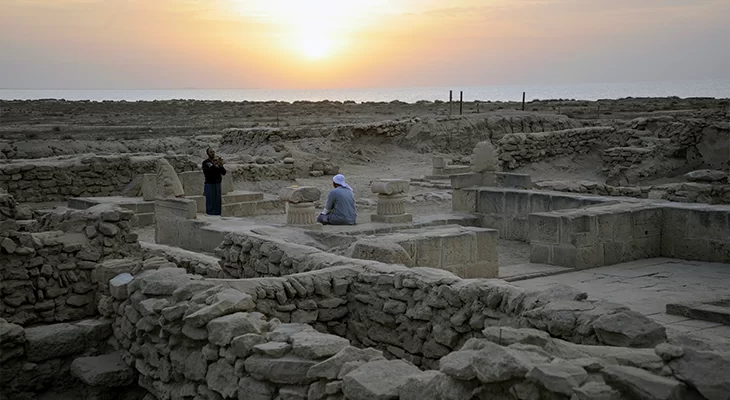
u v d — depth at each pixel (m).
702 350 3.98
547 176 29.17
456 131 37.16
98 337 7.32
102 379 6.62
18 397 6.81
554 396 3.58
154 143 36.38
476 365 3.85
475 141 37.53
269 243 9.44
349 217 14.73
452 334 6.31
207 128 51.66
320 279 7.32
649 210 12.66
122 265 7.96
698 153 27.34
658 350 3.95
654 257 12.80
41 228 9.50
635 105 67.12
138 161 24.09
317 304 7.27
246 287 6.82
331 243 12.06
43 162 23.19
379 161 34.19
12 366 6.82
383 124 36.62
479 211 16.72
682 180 26.95
